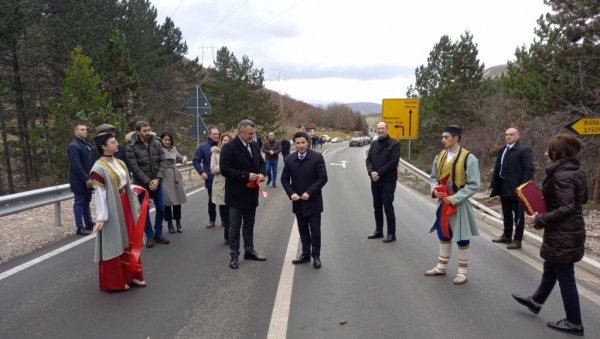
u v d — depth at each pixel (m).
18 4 20.09
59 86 26.61
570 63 13.59
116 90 21.30
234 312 4.70
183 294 5.20
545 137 13.85
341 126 123.56
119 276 5.21
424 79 35.06
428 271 5.94
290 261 6.54
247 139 6.35
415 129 21.98
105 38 24.69
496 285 5.57
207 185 8.73
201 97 16.38
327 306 4.87
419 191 15.20
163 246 7.34
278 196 13.15
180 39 37.31
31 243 7.27
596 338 4.19
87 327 4.31
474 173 5.45
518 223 7.30
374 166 7.74
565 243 4.18
